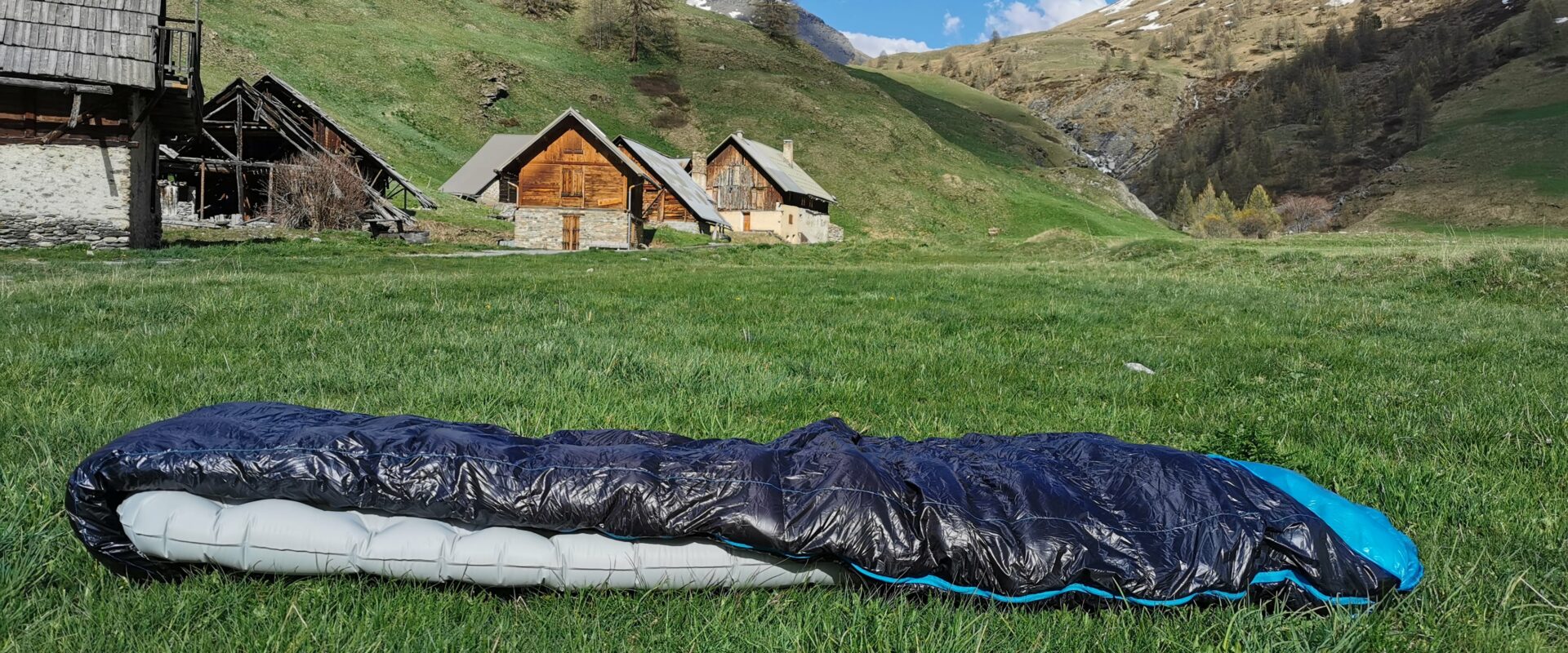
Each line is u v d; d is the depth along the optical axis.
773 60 120.62
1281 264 21.14
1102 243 36.84
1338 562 3.06
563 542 3.08
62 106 25.41
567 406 5.68
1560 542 3.66
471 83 81.69
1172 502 3.18
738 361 7.72
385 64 78.75
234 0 78.50
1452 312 13.62
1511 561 3.49
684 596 3.12
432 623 2.87
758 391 6.43
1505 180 121.94
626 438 3.85
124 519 3.06
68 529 3.46
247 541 3.03
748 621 2.94
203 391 5.95
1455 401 6.57
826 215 74.75
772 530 3.02
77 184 25.72
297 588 3.07
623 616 2.98
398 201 49.66
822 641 2.82
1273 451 4.61
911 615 2.95
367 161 42.78
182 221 37.62
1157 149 190.00
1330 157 156.00
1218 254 23.77
